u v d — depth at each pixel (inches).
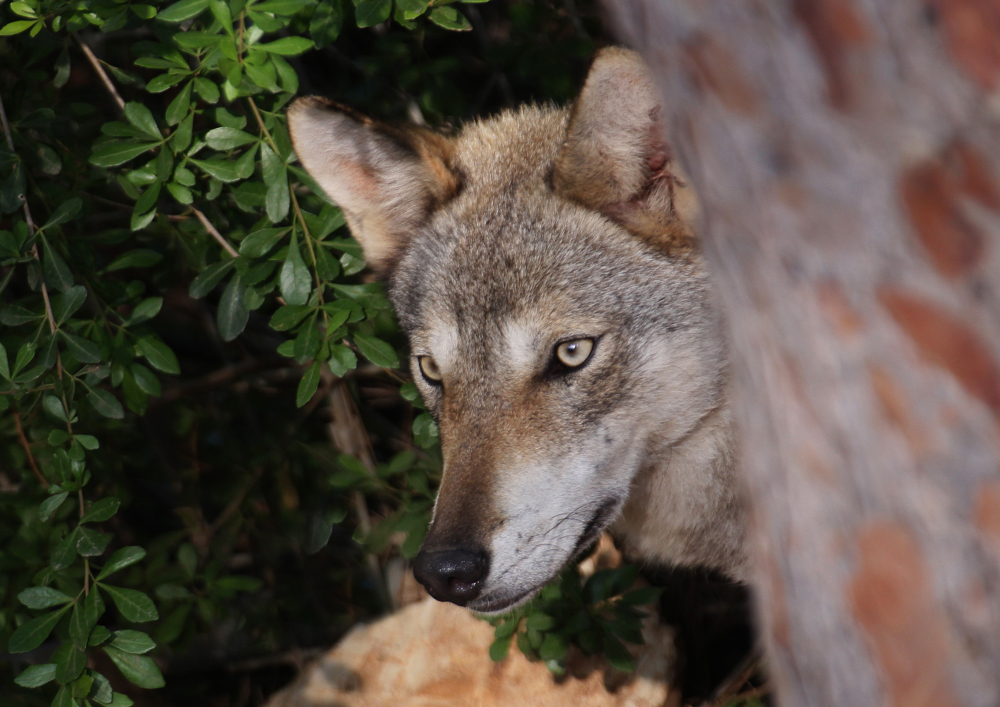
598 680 305.6
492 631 317.4
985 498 84.0
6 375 265.3
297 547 384.2
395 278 297.1
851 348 89.7
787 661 114.7
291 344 282.2
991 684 87.0
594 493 250.4
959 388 83.3
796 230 90.3
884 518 91.4
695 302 256.4
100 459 350.0
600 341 249.1
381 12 263.6
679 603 337.7
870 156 83.5
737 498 275.7
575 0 361.4
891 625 93.4
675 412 261.1
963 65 78.8
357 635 331.3
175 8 252.5
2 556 308.5
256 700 384.2
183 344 418.6
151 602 262.7
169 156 274.5
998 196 79.0
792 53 85.7
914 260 83.4
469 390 256.5
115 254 386.3
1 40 328.2
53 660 254.8
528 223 261.7
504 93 393.1
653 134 246.8
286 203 279.0
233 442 379.6
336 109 271.7
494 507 235.0
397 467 333.1
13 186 278.5
